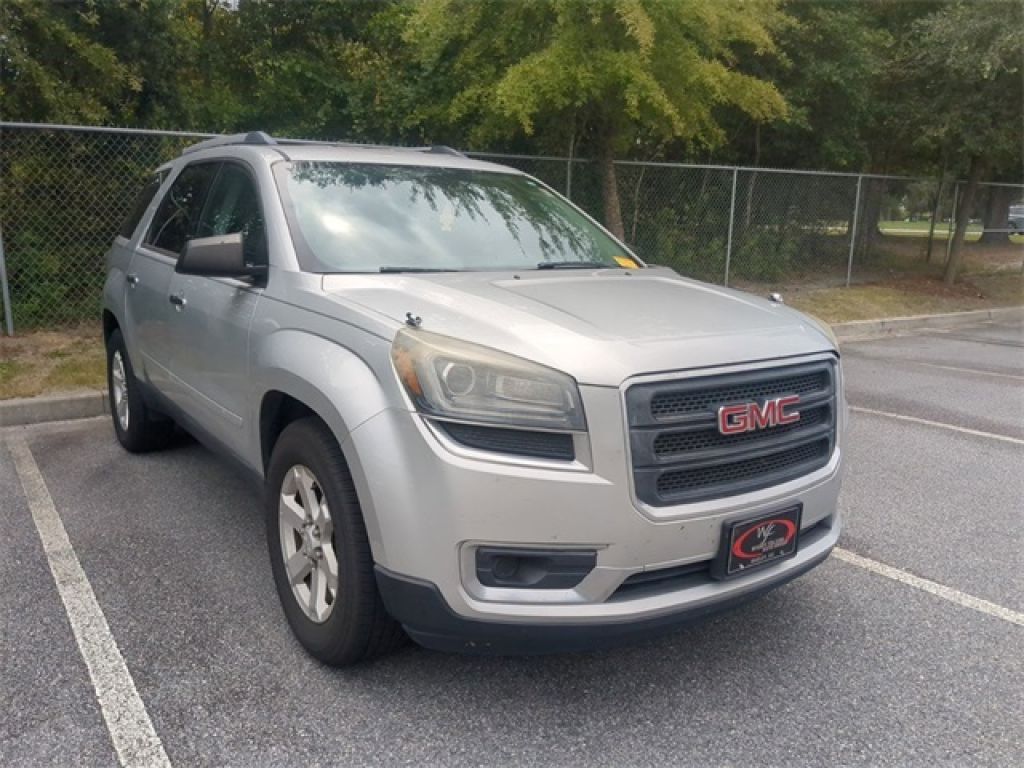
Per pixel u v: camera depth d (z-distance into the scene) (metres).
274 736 2.75
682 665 3.25
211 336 3.88
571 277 3.68
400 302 3.04
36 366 7.18
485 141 10.81
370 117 12.29
